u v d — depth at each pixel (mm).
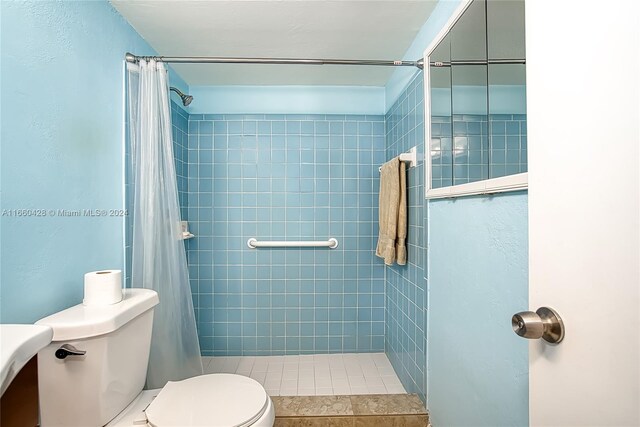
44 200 966
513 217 832
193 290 2271
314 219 2299
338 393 1789
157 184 1462
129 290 1205
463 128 1124
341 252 2305
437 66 1352
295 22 1511
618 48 392
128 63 1432
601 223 417
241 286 2283
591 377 432
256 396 1069
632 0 375
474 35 1050
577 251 457
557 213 497
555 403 497
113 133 1338
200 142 2277
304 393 1788
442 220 1298
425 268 1499
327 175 2301
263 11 1416
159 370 1458
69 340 884
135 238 1408
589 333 435
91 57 1198
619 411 390
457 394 1158
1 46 819
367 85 2301
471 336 1054
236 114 2281
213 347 2277
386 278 2279
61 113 1036
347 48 1774
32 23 917
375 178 2314
